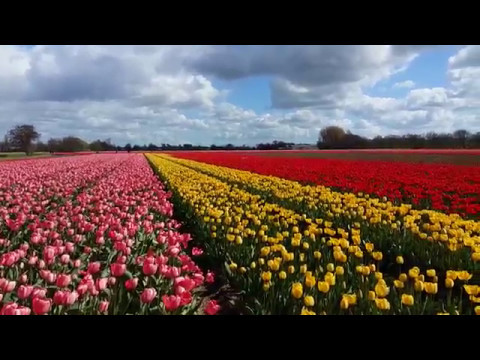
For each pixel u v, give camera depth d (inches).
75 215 357.1
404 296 171.2
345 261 234.5
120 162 1616.6
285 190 605.6
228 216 354.6
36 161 1733.5
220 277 285.7
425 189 597.9
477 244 273.3
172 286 197.5
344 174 829.2
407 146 3250.5
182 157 2043.6
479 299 176.6
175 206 563.5
